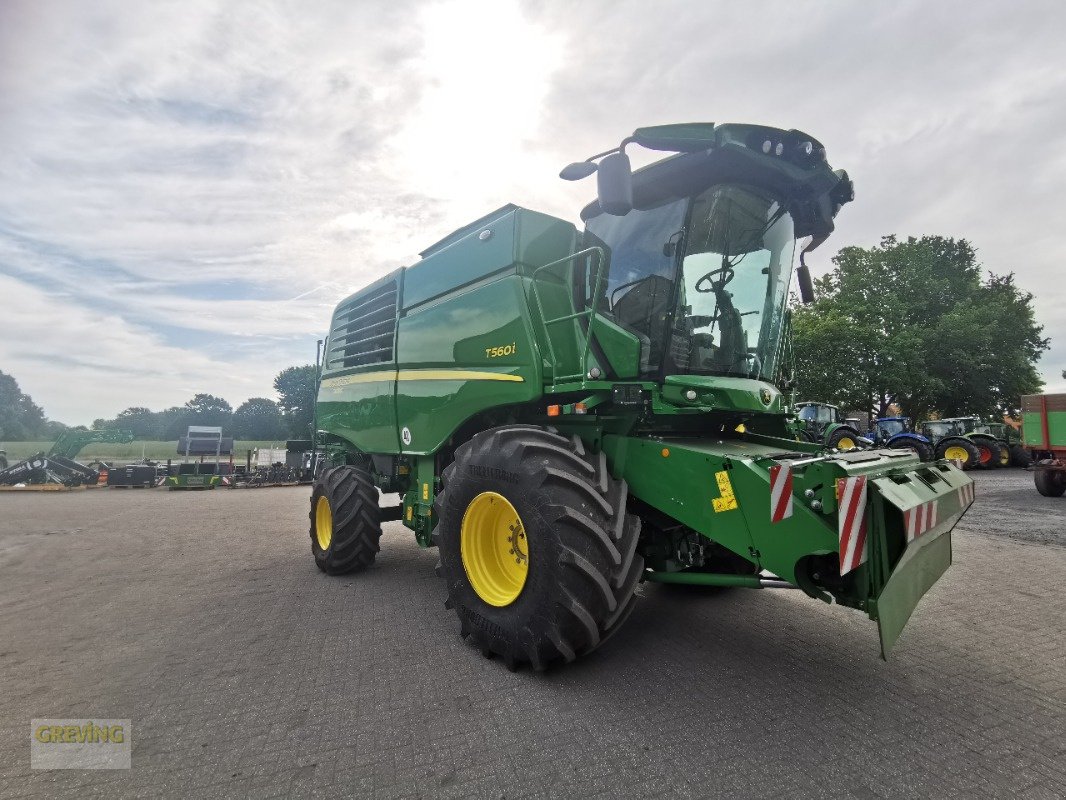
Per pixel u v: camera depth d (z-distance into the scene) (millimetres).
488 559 3385
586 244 4090
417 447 4758
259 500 14000
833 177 3537
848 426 15773
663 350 3412
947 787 2049
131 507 12266
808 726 2477
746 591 4559
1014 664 3146
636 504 3451
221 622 4008
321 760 2252
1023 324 30203
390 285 5422
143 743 2395
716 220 3461
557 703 2701
